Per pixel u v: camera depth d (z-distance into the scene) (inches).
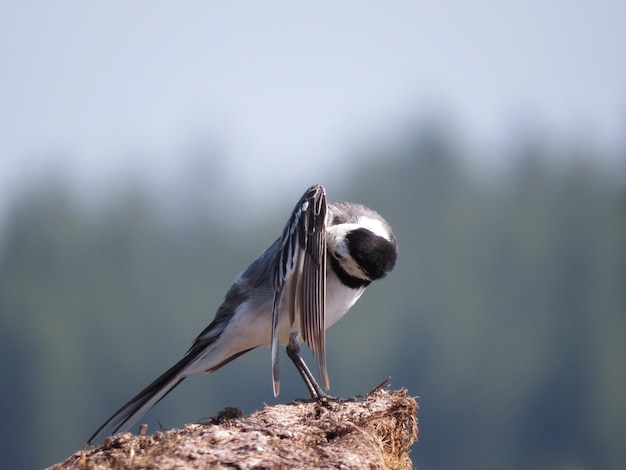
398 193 2213.3
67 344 1811.0
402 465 271.1
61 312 1913.1
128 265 2122.3
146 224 2231.8
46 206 2207.2
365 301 1727.4
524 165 2156.7
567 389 1678.2
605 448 1601.9
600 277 1887.3
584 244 1941.4
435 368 1697.8
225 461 232.7
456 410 1649.9
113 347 1879.9
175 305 2039.9
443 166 2218.3
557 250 1943.9
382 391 282.7
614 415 1632.6
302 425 258.1
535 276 1889.8
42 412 1733.5
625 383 1686.8
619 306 1841.8
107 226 2197.3
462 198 2160.4
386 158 2283.5
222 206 2340.1
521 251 1925.4
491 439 1619.1
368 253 294.4
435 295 1811.0
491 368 1697.8
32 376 1764.3
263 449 240.4
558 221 2009.1
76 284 2069.4
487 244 1979.6
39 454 1710.1
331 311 301.7
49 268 2110.0
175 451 236.8
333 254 295.3
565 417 1647.4
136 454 237.5
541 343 1763.0
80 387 1782.7
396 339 1715.1
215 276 2181.3
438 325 1742.1
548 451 1617.9
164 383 317.4
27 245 2142.0
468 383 1672.0
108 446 243.8
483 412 1646.2
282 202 2287.2
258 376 1510.8
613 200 2052.2
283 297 297.6
